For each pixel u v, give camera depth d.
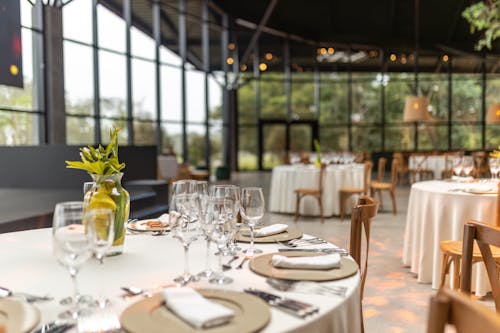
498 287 1.88
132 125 10.95
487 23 8.32
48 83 7.86
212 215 1.47
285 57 16.48
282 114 16.70
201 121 13.78
